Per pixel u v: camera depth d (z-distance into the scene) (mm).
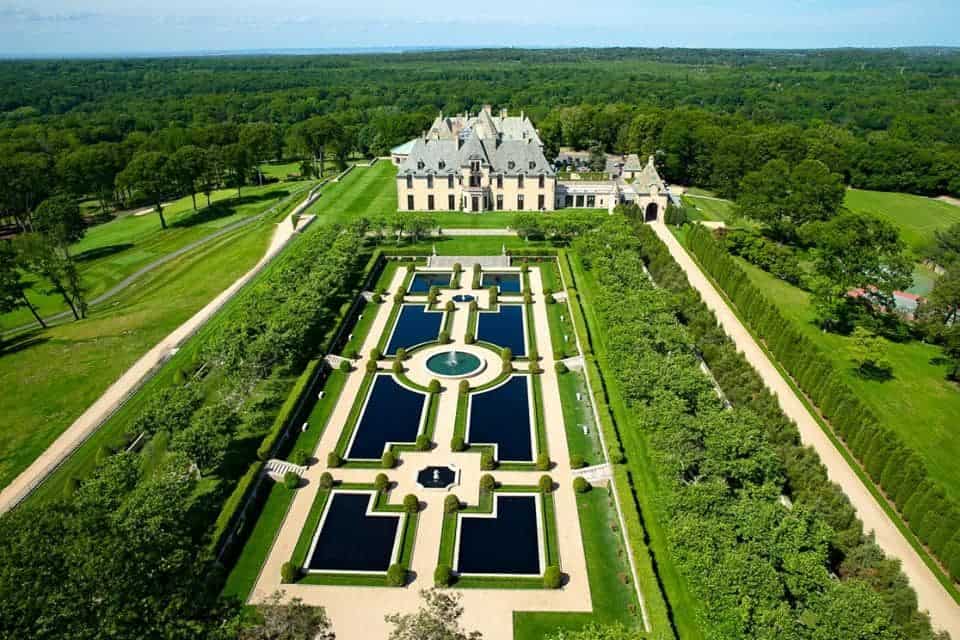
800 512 56469
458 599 57906
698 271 135500
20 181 172625
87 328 112688
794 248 150625
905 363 97188
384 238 157375
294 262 123562
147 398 88938
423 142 180000
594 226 148000
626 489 67750
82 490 60781
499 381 94812
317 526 67125
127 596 39812
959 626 54188
